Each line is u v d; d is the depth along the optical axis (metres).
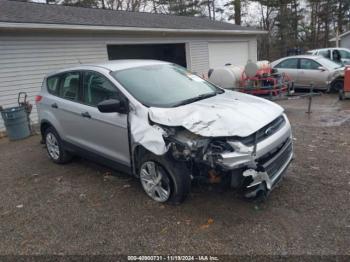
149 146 3.47
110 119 4.06
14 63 8.95
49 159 5.95
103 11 14.38
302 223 3.26
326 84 11.67
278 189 4.00
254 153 3.14
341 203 3.60
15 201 4.26
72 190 4.45
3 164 5.90
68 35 10.17
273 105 4.02
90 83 4.50
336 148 5.51
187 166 3.55
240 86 9.58
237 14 29.42
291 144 4.00
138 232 3.31
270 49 34.12
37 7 11.71
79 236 3.33
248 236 3.11
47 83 5.54
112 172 5.00
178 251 2.98
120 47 15.18
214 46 16.27
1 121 8.74
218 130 3.15
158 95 4.00
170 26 13.51
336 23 37.50
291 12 33.84
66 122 4.97
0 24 8.10
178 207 3.71
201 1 35.53
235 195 3.88
